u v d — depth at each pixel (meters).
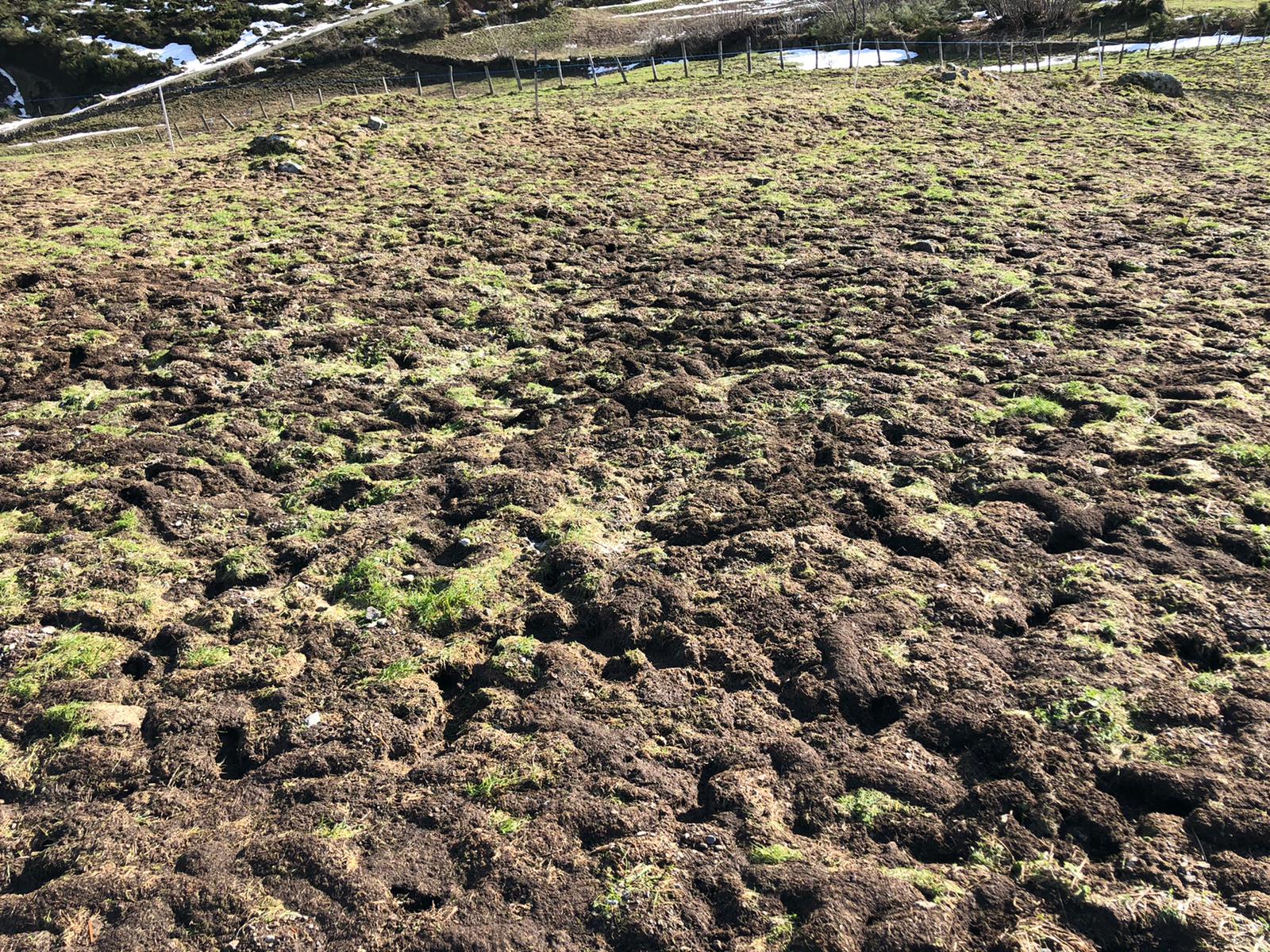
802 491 6.85
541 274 12.41
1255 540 5.78
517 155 18.23
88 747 4.71
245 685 5.17
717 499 6.82
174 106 41.81
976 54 33.66
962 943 3.55
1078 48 33.69
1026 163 17.42
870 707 4.82
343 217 14.62
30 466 7.57
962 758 4.45
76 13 52.28
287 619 5.76
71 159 20.41
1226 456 6.79
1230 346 8.97
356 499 7.16
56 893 3.89
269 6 56.69
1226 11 35.34
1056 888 3.72
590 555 6.13
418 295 11.48
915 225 13.63
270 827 4.23
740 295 11.29
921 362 9.06
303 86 41.94
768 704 4.88
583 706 4.93
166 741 4.76
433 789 4.41
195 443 7.87
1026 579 5.70
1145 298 10.52
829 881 3.80
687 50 38.91
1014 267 11.73
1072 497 6.50
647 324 10.65
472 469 7.47
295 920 3.75
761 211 14.70
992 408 8.04
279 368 9.55
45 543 6.51
